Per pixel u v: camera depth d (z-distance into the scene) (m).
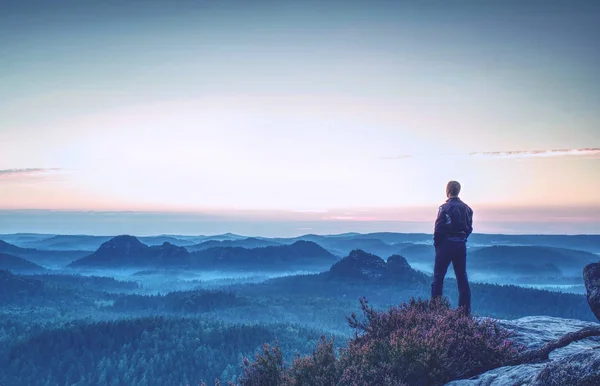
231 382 8.93
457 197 10.31
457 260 9.97
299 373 8.40
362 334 9.62
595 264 8.08
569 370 5.21
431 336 8.21
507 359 7.74
